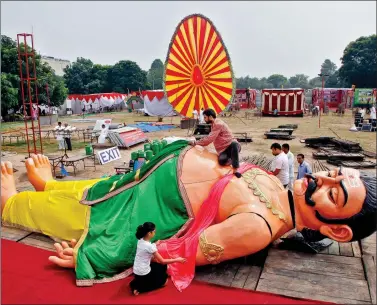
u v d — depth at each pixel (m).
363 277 4.94
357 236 5.09
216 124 5.84
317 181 5.19
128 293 4.68
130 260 5.25
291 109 34.97
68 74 59.66
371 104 36.69
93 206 6.05
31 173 7.31
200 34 12.15
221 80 12.33
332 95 44.28
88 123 31.50
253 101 49.66
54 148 17.75
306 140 17.23
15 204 6.90
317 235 5.38
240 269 5.27
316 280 4.88
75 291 4.75
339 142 15.87
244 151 16.14
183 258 4.84
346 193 4.90
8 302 4.46
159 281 4.66
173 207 5.64
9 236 6.55
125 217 5.65
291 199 5.57
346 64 49.50
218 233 5.02
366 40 48.44
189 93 12.96
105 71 62.38
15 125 28.72
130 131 18.31
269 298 4.46
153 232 4.62
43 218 6.49
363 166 12.81
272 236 5.22
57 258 5.34
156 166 5.97
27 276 5.13
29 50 30.94
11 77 29.14
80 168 12.98
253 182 5.57
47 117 31.47
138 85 63.97
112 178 6.36
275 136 19.84
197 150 6.04
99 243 5.42
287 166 7.14
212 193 5.50
